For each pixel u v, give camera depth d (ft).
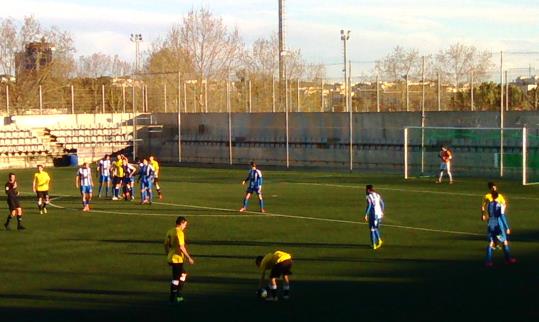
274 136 216.74
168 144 238.48
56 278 66.23
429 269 67.87
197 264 71.56
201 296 58.44
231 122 225.35
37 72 303.07
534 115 164.66
